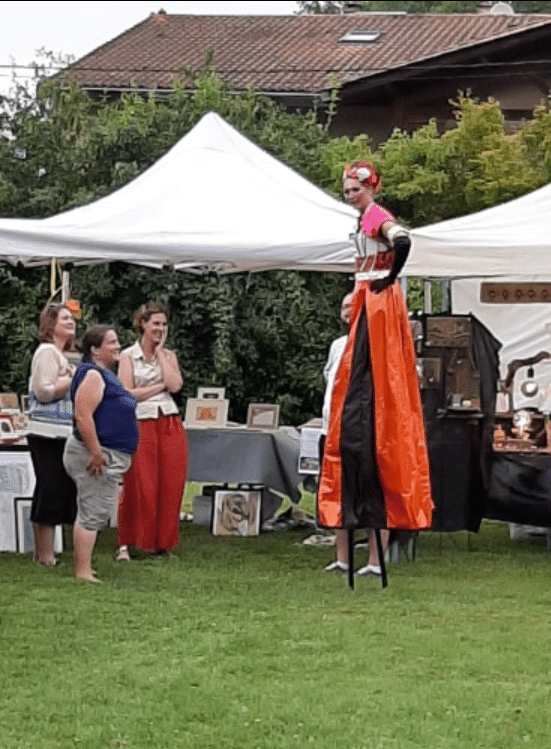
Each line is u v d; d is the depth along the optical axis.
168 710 5.22
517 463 8.94
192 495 12.85
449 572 8.39
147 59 25.02
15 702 5.33
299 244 8.86
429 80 21.08
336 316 14.30
